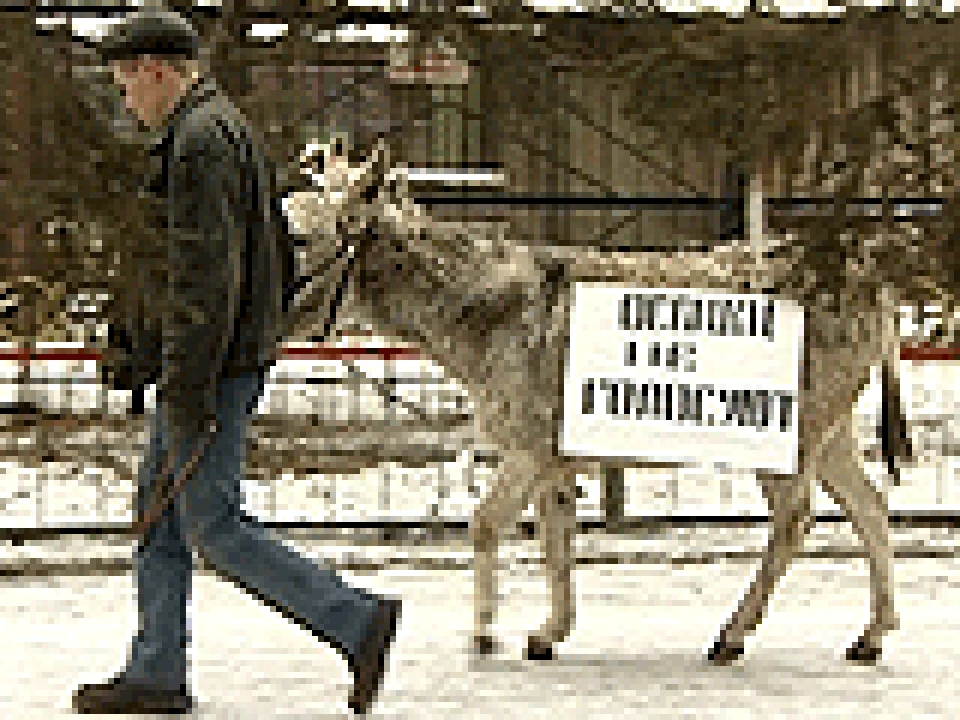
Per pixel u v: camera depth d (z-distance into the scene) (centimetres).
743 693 1188
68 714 1109
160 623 1109
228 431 1059
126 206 1608
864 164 1777
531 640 1299
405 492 1966
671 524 1825
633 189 1891
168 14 1098
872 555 1305
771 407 1273
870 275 1281
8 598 1516
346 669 1252
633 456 1272
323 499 1923
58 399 2286
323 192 1222
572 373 1273
